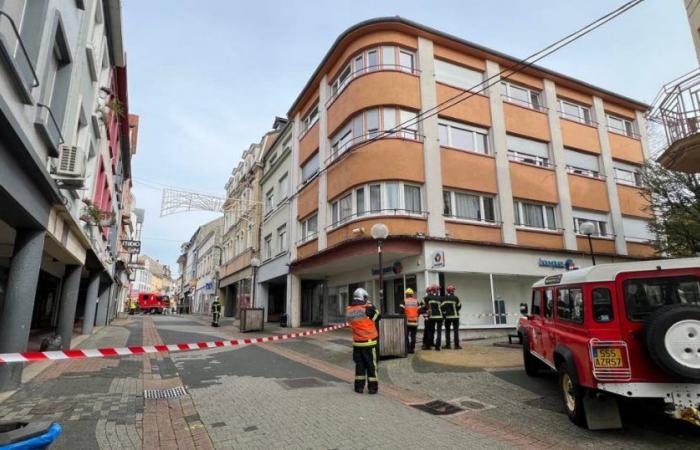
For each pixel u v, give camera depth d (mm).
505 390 6871
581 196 18781
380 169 14719
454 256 14578
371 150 15008
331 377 8289
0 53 4699
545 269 16672
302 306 23047
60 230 8609
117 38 13016
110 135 15797
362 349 6965
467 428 5102
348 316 7234
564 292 5758
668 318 4250
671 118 10148
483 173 16312
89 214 11188
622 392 4426
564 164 18562
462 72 17266
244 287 30188
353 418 5461
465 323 14789
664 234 14008
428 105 15766
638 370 4453
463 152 16047
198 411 5758
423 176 15031
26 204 5988
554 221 17906
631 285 4730
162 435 4781
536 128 18312
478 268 15000
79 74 8656
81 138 10234
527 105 18641
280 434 4840
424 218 14641
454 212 15453
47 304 20953
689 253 13180
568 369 5102
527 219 17109
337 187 16578
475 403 6207
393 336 10109
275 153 27094
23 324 6656
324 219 17422
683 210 13039
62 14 7129
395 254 14273
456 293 14875
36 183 6379
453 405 6141
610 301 4734
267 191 27531
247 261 29578
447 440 4668
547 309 6562
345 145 16625
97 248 14453
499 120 17281
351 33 16281
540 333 6773
